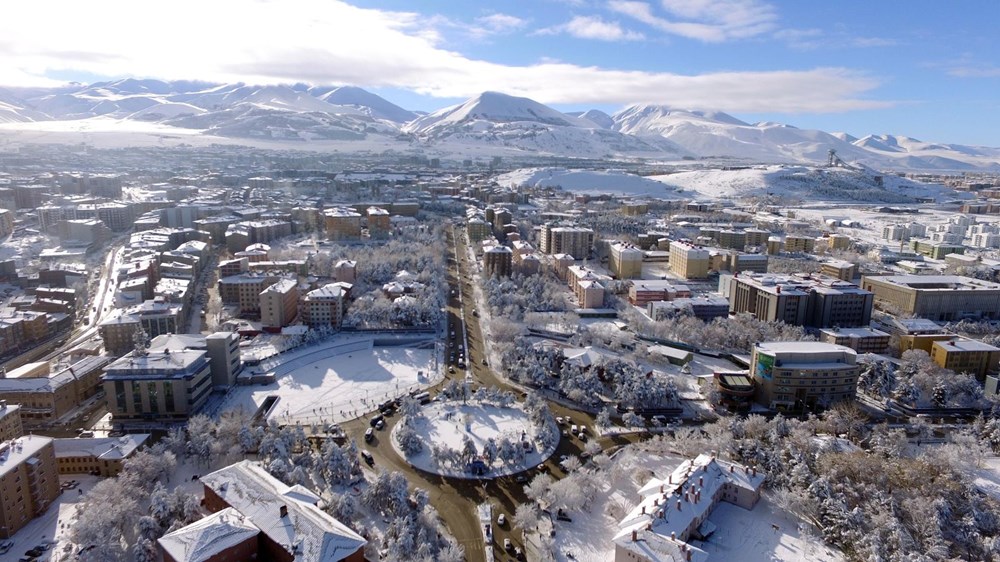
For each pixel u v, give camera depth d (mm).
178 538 181500
